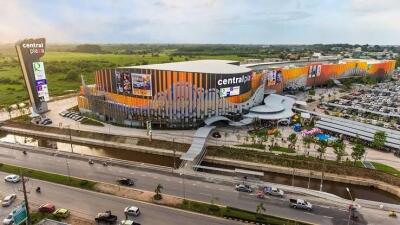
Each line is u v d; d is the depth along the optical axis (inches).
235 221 3631.9
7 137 7086.6
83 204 3978.8
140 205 3951.8
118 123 7337.6
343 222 3636.8
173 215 3740.2
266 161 5359.3
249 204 4005.9
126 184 4471.0
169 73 6678.2
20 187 4392.2
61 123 7470.5
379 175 4859.7
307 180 4963.1
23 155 5605.3
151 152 5910.4
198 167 5017.2
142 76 6771.7
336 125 6806.1
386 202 4377.5
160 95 6811.0
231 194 4249.5
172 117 6889.8
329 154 5629.9
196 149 5561.0
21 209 3390.7
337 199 4168.3
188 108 6845.5
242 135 6535.4
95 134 6678.2
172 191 4303.6
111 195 4190.5
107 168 5039.4
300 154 5570.9
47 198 4119.1
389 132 5954.7
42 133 6953.7
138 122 7091.5
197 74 6683.1
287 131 6855.3
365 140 6190.9
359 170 4995.1
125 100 7111.2
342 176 4906.5
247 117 7199.8
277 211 3846.0
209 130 6471.5
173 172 4889.3
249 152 5620.1
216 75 6752.0
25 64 7780.5
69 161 5329.7
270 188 4288.9
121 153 5999.0
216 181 4616.1
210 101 6879.9
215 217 3705.7
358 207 3954.2
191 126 6934.1
